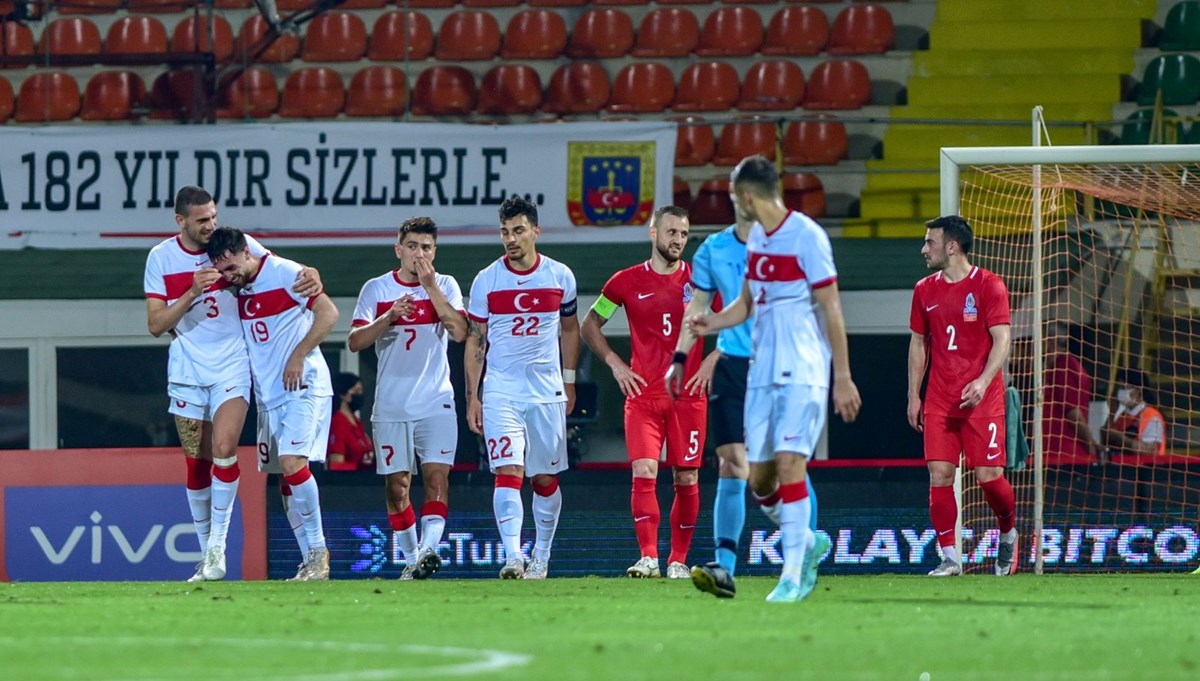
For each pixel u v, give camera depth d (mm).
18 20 61219
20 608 22750
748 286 21734
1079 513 36031
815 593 25062
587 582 29906
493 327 31656
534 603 23109
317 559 32375
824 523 36062
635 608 21797
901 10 64250
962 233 32031
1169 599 23969
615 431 53188
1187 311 47969
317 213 52969
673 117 61469
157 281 31328
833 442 51719
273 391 31750
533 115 62406
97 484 37688
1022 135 60531
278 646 16625
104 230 53156
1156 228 48344
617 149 52469
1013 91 62094
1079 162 35531
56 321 51031
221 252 30734
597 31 64188
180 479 37562
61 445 51906
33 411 51188
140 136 53188
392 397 31891
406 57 58656
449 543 36406
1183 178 39781
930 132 61156
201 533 32469
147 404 52281
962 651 15852
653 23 64375
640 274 31078
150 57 57844
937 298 32250
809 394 21250
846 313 49938
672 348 31016
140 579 37438
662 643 16672
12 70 63031
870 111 61875
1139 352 47875
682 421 31156
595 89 62625
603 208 52438
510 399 31625
